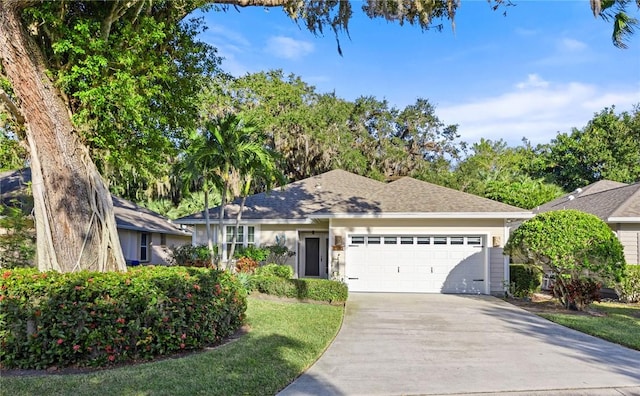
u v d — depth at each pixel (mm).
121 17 9055
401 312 11094
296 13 8781
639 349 7445
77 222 8047
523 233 12148
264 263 17234
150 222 21219
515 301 13430
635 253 14680
